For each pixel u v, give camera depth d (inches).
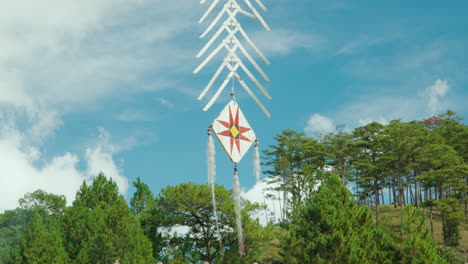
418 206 2950.3
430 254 1127.0
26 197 1925.4
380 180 3267.7
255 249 1601.9
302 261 1217.4
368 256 1202.0
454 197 2812.5
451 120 3720.5
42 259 1433.3
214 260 1625.2
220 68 379.9
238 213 403.2
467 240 2539.4
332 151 3075.8
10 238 1622.8
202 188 1633.9
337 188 1425.9
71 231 1627.7
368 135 3218.5
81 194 1820.9
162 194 1690.5
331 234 1227.9
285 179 2856.8
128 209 1587.1
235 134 390.3
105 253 1475.1
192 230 1724.9
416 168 3097.9
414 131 3161.9
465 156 3277.6
